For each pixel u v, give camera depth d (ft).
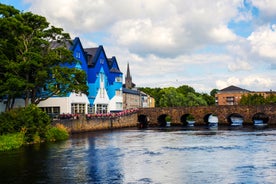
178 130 215.72
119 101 280.51
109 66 274.77
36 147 129.90
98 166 91.86
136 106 389.60
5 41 147.84
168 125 282.97
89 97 241.55
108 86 270.05
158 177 79.05
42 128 148.87
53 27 167.84
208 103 619.26
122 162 97.35
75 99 222.69
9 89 147.13
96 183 74.49
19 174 82.89
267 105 244.22
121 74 284.41
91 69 248.52
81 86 172.04
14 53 156.76
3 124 137.08
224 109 257.96
